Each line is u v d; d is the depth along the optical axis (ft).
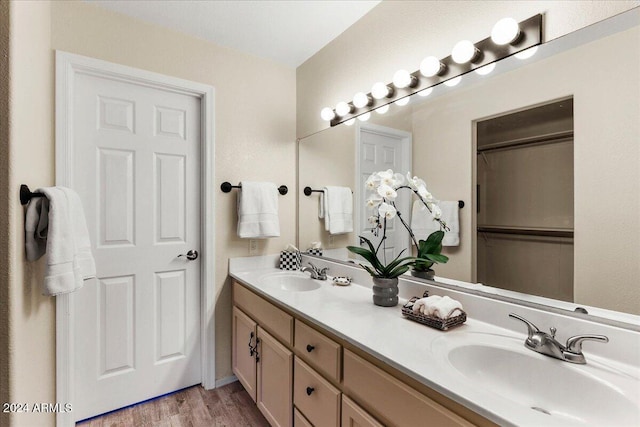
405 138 5.11
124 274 6.07
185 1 5.55
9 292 3.06
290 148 7.88
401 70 4.89
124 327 6.08
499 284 3.93
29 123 3.75
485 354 3.27
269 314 5.32
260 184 6.98
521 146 3.70
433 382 2.56
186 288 6.73
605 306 3.07
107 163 5.88
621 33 2.95
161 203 6.41
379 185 5.36
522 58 3.69
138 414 5.94
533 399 2.93
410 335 3.52
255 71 7.36
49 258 3.73
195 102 6.79
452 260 4.43
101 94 5.83
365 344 3.27
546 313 3.38
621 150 2.94
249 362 6.07
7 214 3.06
